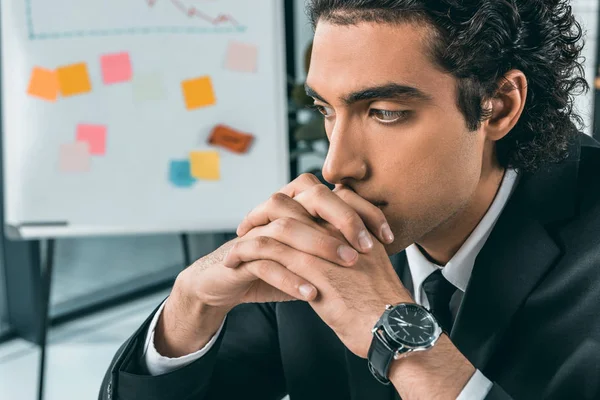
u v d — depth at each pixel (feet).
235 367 3.50
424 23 2.29
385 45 2.29
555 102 2.83
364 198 2.53
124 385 3.10
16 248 8.97
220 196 6.69
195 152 6.68
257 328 3.62
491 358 2.87
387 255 2.57
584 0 9.53
